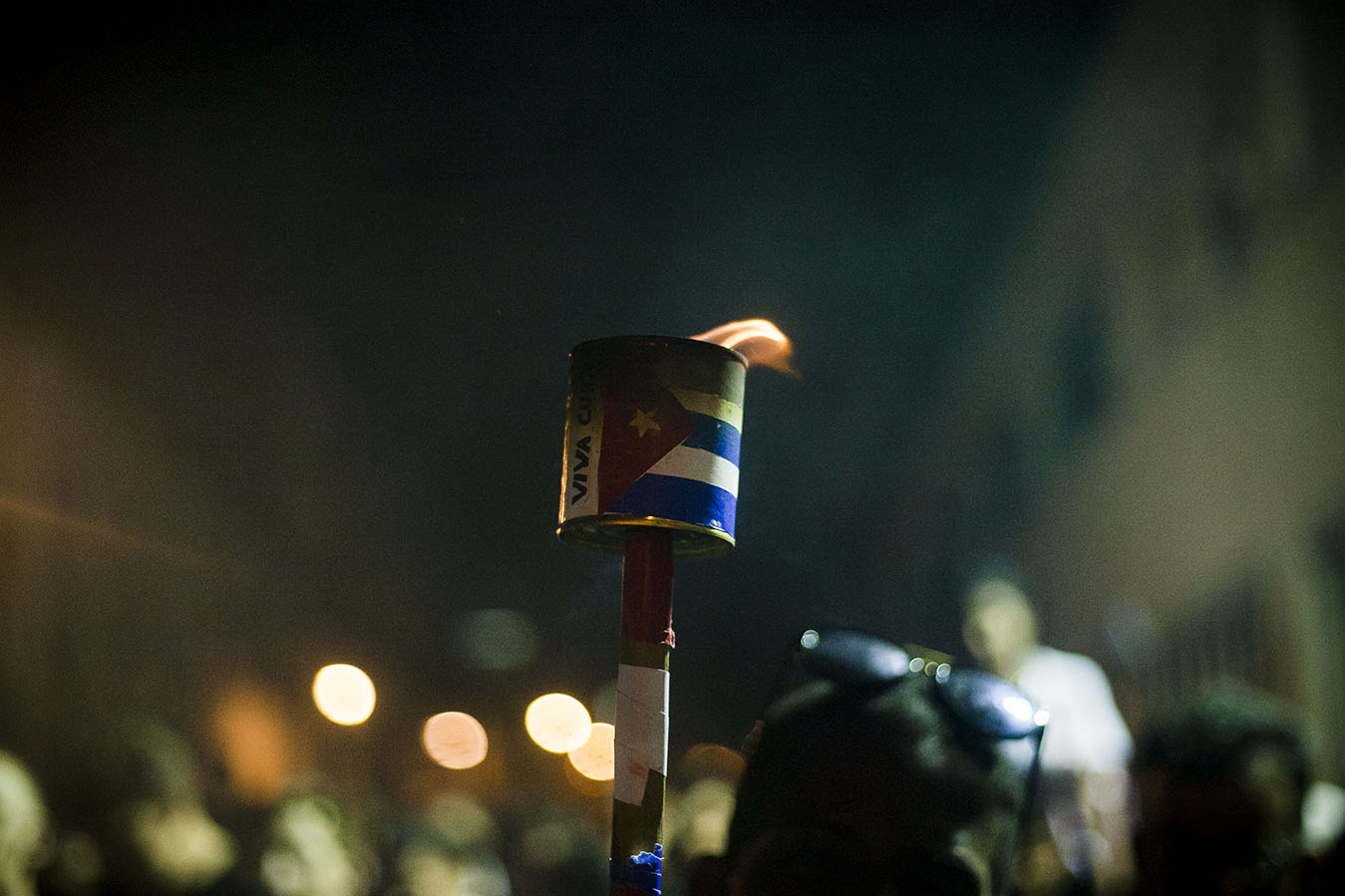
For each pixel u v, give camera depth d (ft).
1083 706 11.72
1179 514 36.58
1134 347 41.70
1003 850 4.56
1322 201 25.64
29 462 32.19
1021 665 11.94
